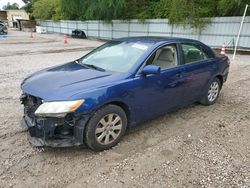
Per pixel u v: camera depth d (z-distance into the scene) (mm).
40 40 27156
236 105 5406
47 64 10789
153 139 3756
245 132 4066
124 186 2699
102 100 3160
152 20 24781
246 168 3057
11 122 4305
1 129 4016
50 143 3094
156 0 25625
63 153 3322
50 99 2988
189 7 20016
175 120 4488
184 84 4359
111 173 2924
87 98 3053
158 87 3863
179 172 2959
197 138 3818
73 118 3039
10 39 27016
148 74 3666
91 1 31000
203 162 3170
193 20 20047
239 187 2705
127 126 3719
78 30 34969
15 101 5469
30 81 3512
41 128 3070
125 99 3447
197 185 2732
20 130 3990
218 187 2703
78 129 3107
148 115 3936
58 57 13344
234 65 11273
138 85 3568
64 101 2961
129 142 3646
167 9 23328
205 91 5062
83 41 28094
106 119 3352
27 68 9688
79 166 3053
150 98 3811
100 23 32531
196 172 2963
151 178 2842
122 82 3404
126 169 3002
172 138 3799
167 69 4035
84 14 33781
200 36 20391
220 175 2912
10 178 2803
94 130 3211
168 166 3076
